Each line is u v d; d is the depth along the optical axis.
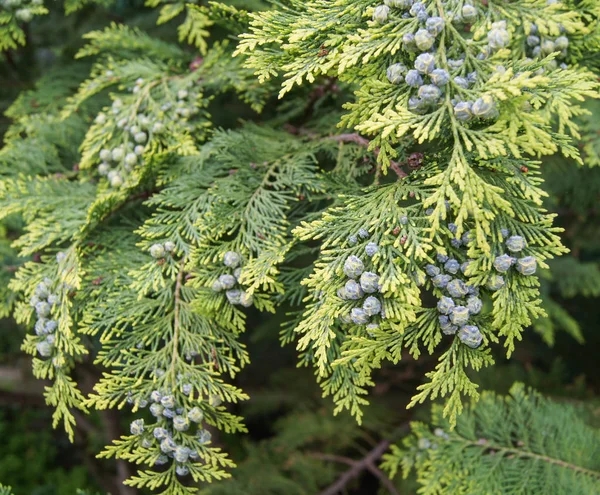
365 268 0.66
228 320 0.71
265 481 1.12
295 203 0.77
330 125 0.81
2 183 0.78
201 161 0.76
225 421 0.71
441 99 0.66
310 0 0.72
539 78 0.63
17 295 0.81
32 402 1.51
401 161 0.73
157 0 0.83
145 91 0.79
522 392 0.84
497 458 0.80
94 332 0.72
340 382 0.70
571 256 1.32
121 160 0.78
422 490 0.79
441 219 0.67
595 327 1.51
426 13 0.67
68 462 2.04
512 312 0.66
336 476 1.19
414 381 1.33
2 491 0.75
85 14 1.08
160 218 0.74
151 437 0.70
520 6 0.69
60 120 0.84
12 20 0.82
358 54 0.66
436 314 0.67
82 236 0.75
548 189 1.14
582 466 0.80
